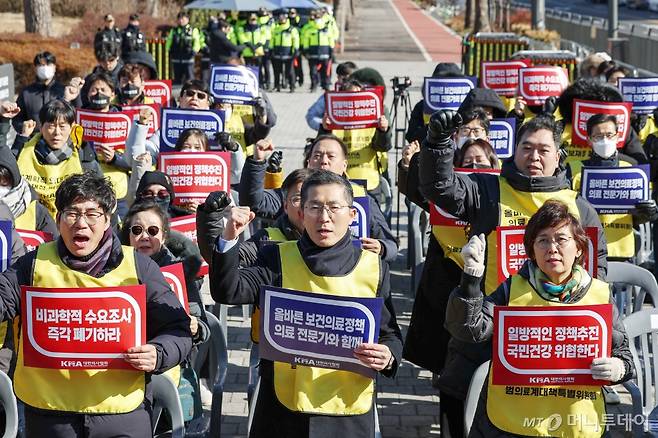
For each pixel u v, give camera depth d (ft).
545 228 22.99
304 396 23.22
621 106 47.09
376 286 23.65
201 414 29.04
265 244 25.18
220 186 39.11
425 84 56.59
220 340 30.32
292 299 22.67
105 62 76.28
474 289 22.58
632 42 142.92
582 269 23.61
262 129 54.49
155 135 52.08
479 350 27.94
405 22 311.88
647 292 35.17
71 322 22.21
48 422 22.75
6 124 37.68
